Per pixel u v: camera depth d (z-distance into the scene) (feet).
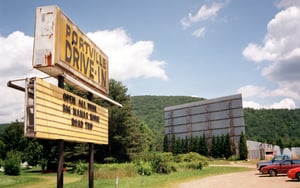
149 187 70.64
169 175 111.45
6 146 215.92
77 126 36.81
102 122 46.03
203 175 111.75
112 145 184.24
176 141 275.59
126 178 98.37
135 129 189.98
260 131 547.49
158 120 650.43
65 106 33.76
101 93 47.70
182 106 277.64
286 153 279.28
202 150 256.11
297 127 549.13
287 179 82.33
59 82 33.78
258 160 230.89
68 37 34.40
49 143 177.58
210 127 256.52
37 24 31.35
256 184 73.00
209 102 258.98
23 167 226.99
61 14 32.50
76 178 119.44
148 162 122.42
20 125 221.87
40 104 28.53
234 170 140.77
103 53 48.03
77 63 37.11
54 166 180.04
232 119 243.60
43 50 30.91
